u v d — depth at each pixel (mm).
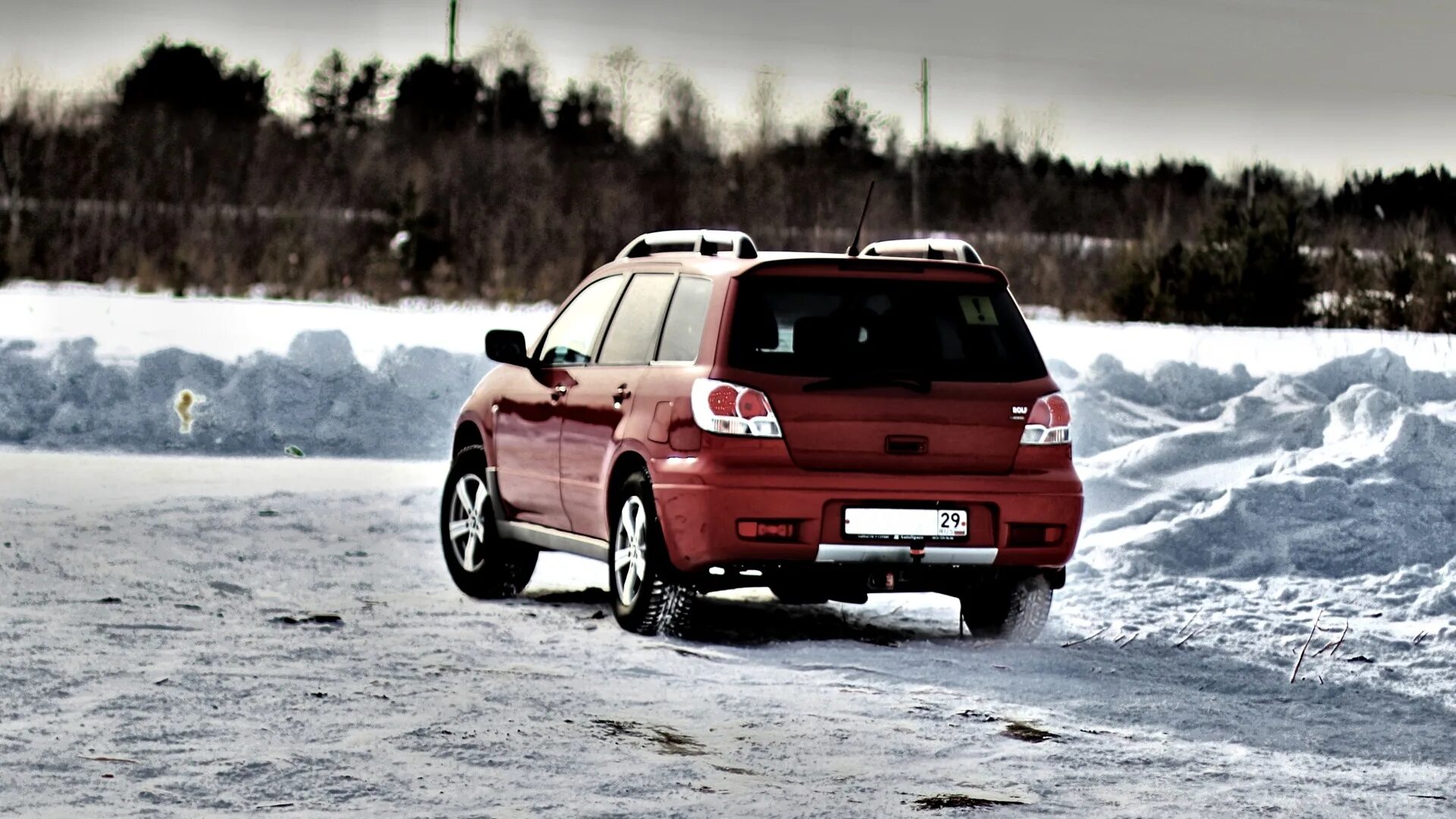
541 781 13594
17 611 20703
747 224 141625
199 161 138250
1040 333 71250
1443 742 16438
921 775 14289
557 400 23094
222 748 14328
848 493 20031
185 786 13109
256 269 104812
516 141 143125
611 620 22016
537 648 19688
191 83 150750
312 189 133625
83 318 65750
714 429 20047
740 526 19875
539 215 121250
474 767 13977
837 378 20234
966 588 20984
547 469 23094
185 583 23516
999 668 19547
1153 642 21391
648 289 22547
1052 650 20953
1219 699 18156
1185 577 25766
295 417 43594
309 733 14938
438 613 22094
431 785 13344
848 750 15109
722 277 20828
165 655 18281
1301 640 21406
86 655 18094
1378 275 88750
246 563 25688
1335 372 43344
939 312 21078
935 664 19656
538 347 24250
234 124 148000
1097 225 151375
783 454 20031
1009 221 147000
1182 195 154875
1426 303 83500
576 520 22594
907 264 20750
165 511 30672
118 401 43188
